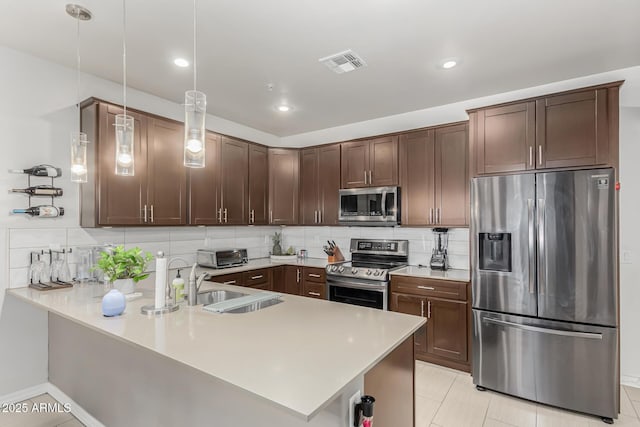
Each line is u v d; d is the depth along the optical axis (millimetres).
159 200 3078
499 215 2652
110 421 2064
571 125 2473
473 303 2771
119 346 1983
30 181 2561
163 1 1874
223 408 1452
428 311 3164
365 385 1333
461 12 1976
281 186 4371
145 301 2111
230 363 1219
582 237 2354
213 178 3629
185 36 2244
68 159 2752
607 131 2355
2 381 2455
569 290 2389
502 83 3002
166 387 1695
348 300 3637
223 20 2059
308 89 3137
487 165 2785
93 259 2746
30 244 2561
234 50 2424
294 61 2584
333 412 1201
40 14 2006
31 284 2496
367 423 1209
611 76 2758
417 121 3754
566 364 2398
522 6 1911
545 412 2414
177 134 3248
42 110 2619
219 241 4078
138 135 2930
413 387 1801
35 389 2594
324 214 4219
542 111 2578
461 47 2377
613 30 2148
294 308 2006
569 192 2396
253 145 4152
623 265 2818
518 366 2564
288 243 4855
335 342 1448
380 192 3695
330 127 4410
